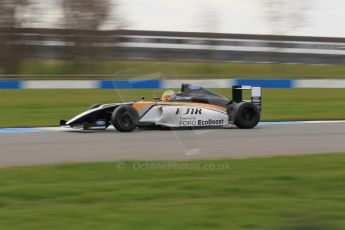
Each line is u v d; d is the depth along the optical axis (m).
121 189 20.92
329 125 46.00
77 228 15.94
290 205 18.61
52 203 19.03
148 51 181.62
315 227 15.66
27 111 58.81
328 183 22.16
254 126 41.72
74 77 95.81
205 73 151.00
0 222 16.44
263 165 25.95
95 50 150.50
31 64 144.88
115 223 16.44
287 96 79.94
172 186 21.45
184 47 185.88
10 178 22.69
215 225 16.31
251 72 157.75
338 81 93.19
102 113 39.34
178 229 15.94
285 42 182.88
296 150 31.12
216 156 28.61
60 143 33.00
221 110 40.12
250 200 19.38
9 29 141.88
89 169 24.72
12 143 33.06
